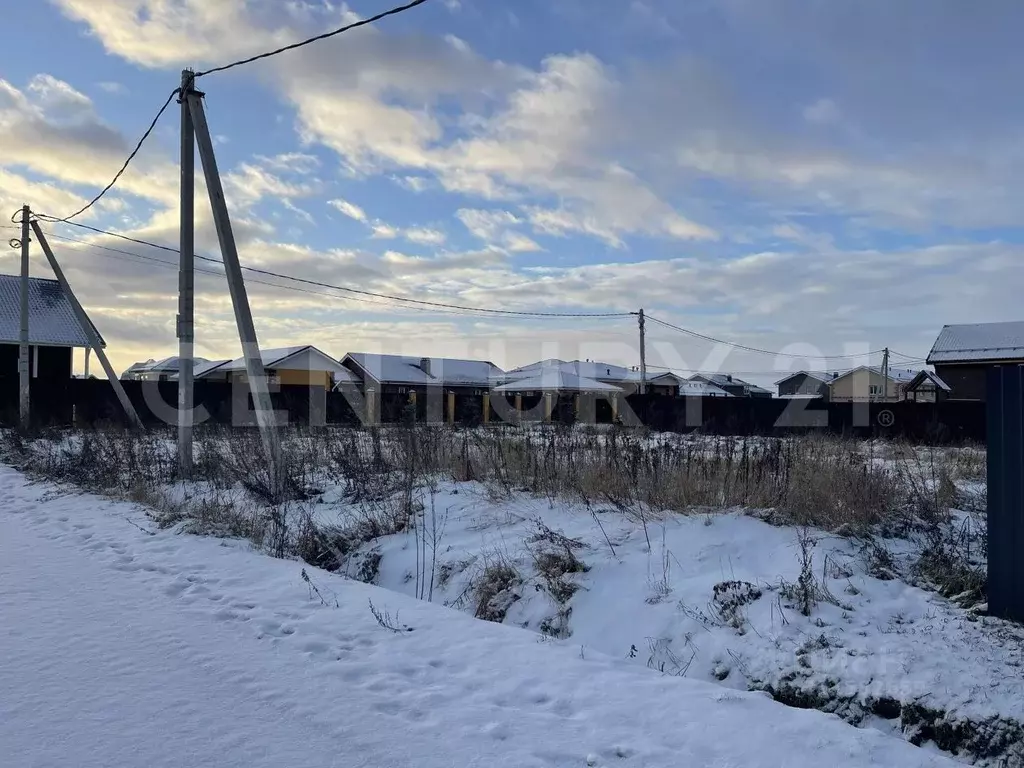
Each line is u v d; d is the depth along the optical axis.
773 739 3.82
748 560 6.99
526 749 3.64
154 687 4.28
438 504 10.26
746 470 9.34
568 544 7.61
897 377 59.69
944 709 4.28
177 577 6.90
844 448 12.92
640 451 10.70
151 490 12.07
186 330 14.57
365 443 14.06
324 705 4.09
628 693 4.39
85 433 20.30
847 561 6.73
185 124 14.71
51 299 36.88
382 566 8.38
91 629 5.30
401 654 4.98
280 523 9.38
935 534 7.67
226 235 13.20
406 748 3.61
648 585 6.59
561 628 6.36
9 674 4.42
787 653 5.10
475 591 7.21
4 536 8.87
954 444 23.64
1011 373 5.43
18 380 34.47
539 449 12.14
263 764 3.41
